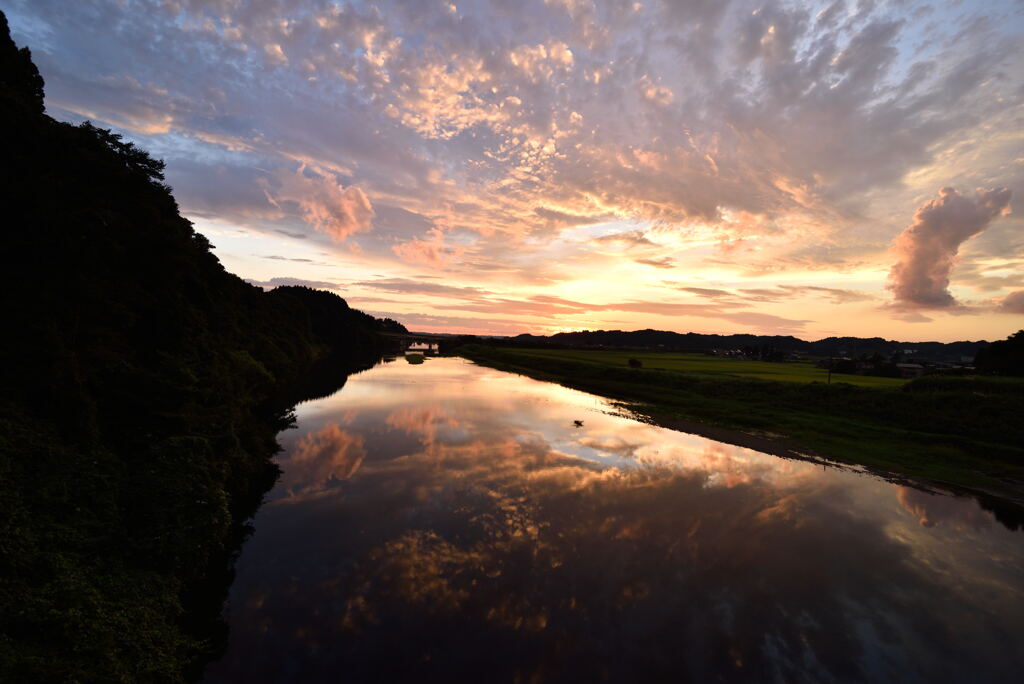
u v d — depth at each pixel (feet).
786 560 39.68
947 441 77.46
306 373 175.11
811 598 34.06
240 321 129.59
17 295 37.14
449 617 30.58
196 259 89.25
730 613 31.89
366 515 45.88
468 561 37.58
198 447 41.81
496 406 112.57
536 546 40.50
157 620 25.94
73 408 34.86
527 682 25.32
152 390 47.06
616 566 37.58
